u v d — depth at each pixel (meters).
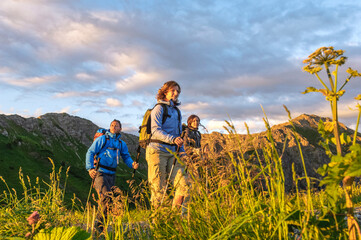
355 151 0.93
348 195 1.07
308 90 1.09
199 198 2.11
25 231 2.66
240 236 1.76
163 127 4.62
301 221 1.40
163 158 4.30
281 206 1.42
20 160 99.81
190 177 2.20
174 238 2.10
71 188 88.75
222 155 1.90
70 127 190.38
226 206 2.06
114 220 2.45
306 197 1.35
